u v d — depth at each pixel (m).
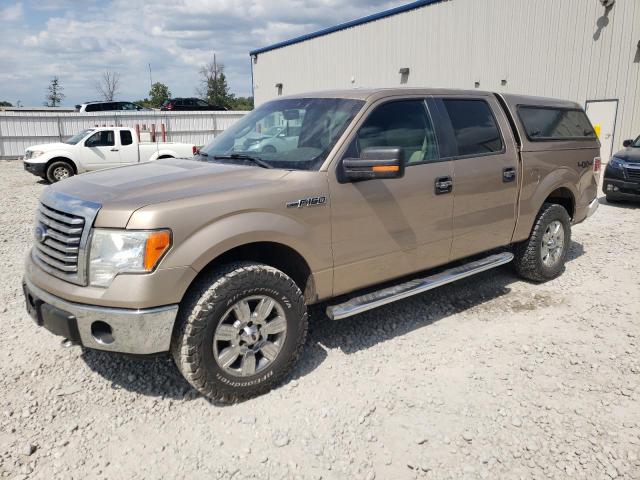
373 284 3.90
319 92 4.27
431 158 4.12
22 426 3.04
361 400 3.28
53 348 3.96
